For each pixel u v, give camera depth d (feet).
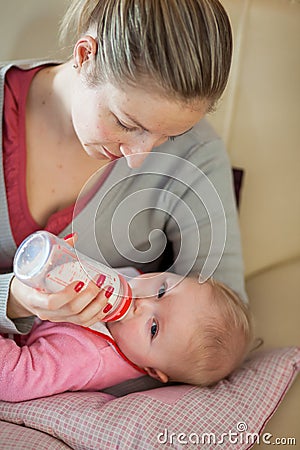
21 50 5.25
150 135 3.29
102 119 3.33
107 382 4.26
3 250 4.25
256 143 5.52
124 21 3.03
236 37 5.45
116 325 4.25
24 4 5.22
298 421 4.37
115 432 3.66
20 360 3.88
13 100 4.09
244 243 5.49
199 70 3.00
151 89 3.03
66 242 3.53
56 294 3.43
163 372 4.36
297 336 4.99
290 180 5.49
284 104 5.49
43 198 4.23
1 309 3.79
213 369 4.31
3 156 4.07
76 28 3.62
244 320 4.46
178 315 4.26
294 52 5.47
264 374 4.33
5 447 3.45
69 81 4.00
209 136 4.76
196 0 3.03
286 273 5.35
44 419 3.75
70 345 4.07
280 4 5.48
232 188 4.91
